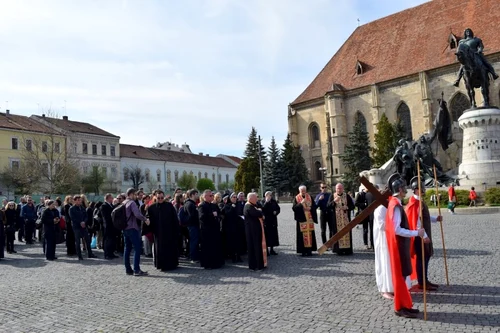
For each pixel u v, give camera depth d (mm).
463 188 30516
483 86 32281
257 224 12102
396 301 7035
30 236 22438
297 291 9070
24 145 62000
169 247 12852
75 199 16109
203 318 7391
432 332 6145
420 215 7527
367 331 6316
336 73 66312
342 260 12828
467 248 13078
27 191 56312
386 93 57719
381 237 8141
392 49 60969
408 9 63531
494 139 31250
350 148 56281
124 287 10477
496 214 24641
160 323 7230
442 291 8391
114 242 16438
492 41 49594
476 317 6695
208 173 107688
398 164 32188
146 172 89250
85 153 76812
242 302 8367
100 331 6980
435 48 55375
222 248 14328
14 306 8984
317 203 15117
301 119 68188
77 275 12602
